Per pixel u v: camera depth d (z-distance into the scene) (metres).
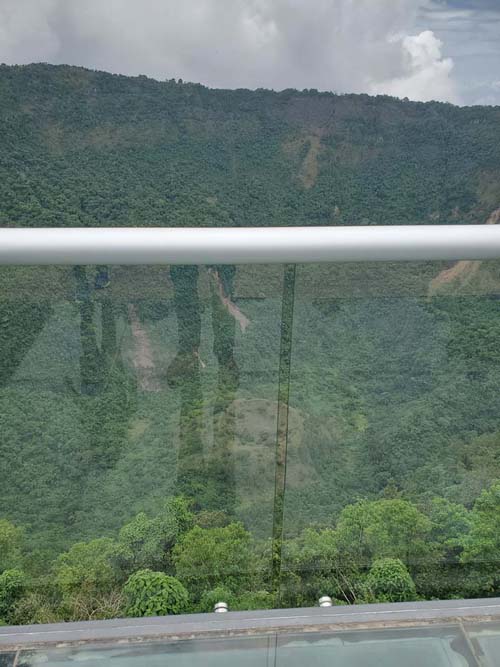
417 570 2.04
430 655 1.73
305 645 1.76
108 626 1.81
